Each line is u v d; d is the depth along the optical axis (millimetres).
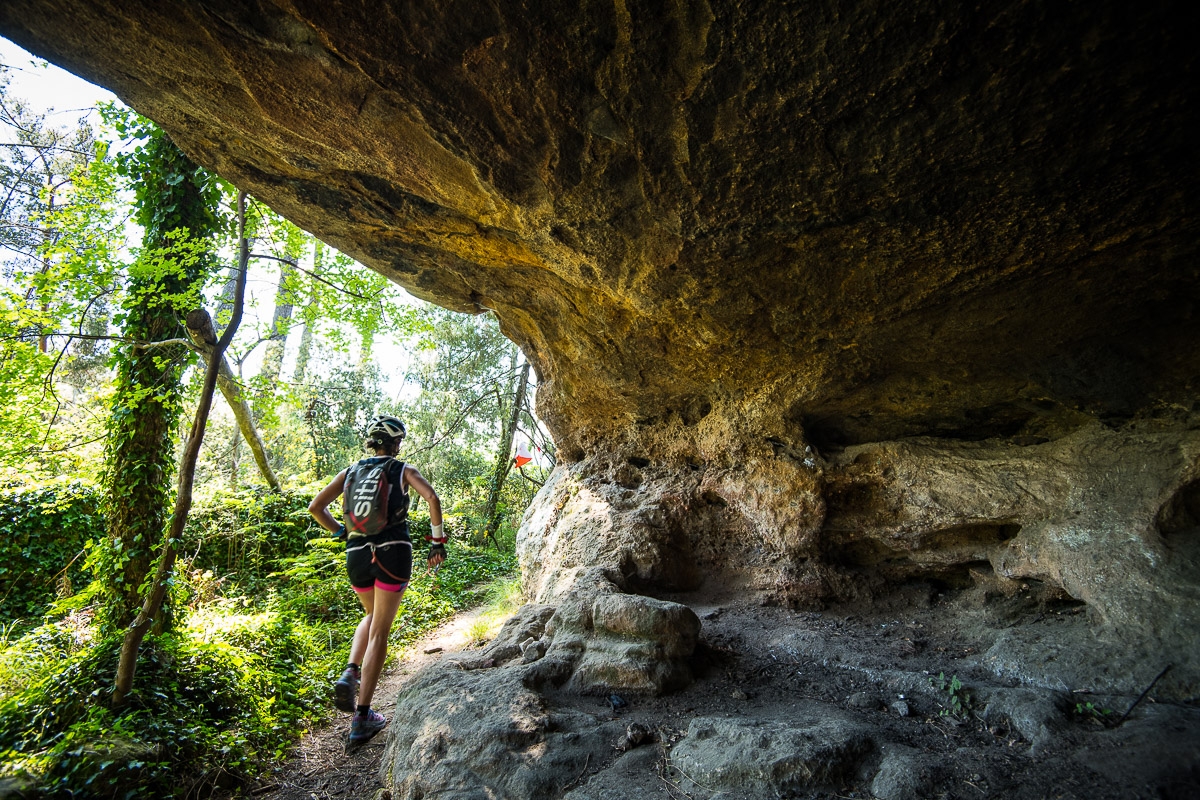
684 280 3029
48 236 7461
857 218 2416
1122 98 1741
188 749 3436
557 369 5016
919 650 3295
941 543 3678
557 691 3115
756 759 2256
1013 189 2105
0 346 4777
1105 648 2559
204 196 6051
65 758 2977
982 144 1966
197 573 7711
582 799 2266
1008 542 3395
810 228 2525
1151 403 2805
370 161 2826
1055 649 2715
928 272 2609
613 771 2447
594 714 2895
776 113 2057
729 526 4480
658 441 4859
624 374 4363
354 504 3666
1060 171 1996
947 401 3477
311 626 6648
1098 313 2617
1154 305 2537
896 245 2506
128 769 3043
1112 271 2391
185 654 4363
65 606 5766
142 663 4105
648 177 2475
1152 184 1989
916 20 1692
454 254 3824
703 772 2332
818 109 2008
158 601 3777
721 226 2602
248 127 2811
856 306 2947
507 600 6887
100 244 4699
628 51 2061
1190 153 1865
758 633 3695
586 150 2469
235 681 4289
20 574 7887
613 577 4000
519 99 2311
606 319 3910
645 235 2820
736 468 4266
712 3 1819
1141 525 2688
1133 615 2562
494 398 13992
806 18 1771
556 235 2947
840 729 2371
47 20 2398
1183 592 2488
